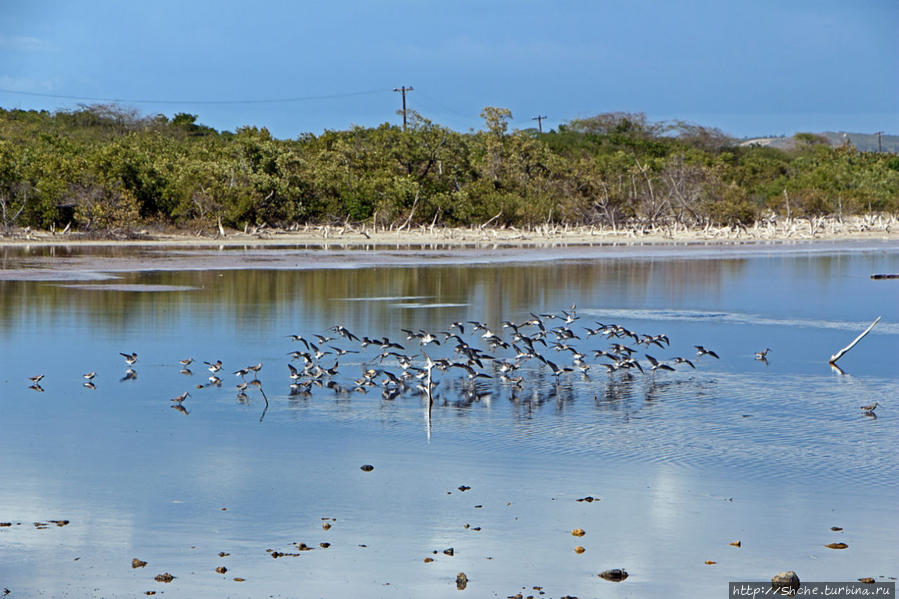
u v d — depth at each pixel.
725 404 23.42
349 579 12.94
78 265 61.34
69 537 14.24
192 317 37.56
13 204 88.38
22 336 32.50
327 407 22.91
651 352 31.20
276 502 15.87
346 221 105.00
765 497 16.28
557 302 44.00
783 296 46.81
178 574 13.01
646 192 125.00
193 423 21.12
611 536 14.54
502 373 27.42
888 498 16.31
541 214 112.06
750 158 169.62
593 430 20.75
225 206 95.56
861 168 158.50
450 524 14.97
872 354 30.48
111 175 92.62
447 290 48.53
